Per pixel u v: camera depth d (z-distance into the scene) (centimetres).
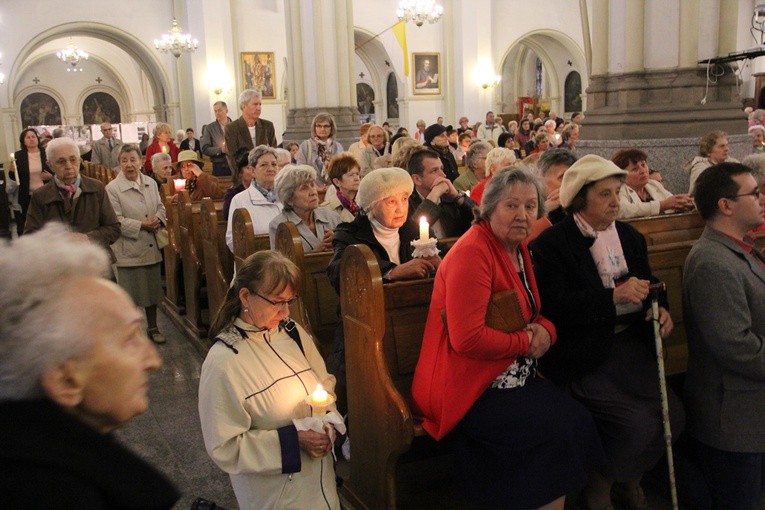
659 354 267
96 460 83
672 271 344
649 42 605
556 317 272
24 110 3005
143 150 1667
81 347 92
